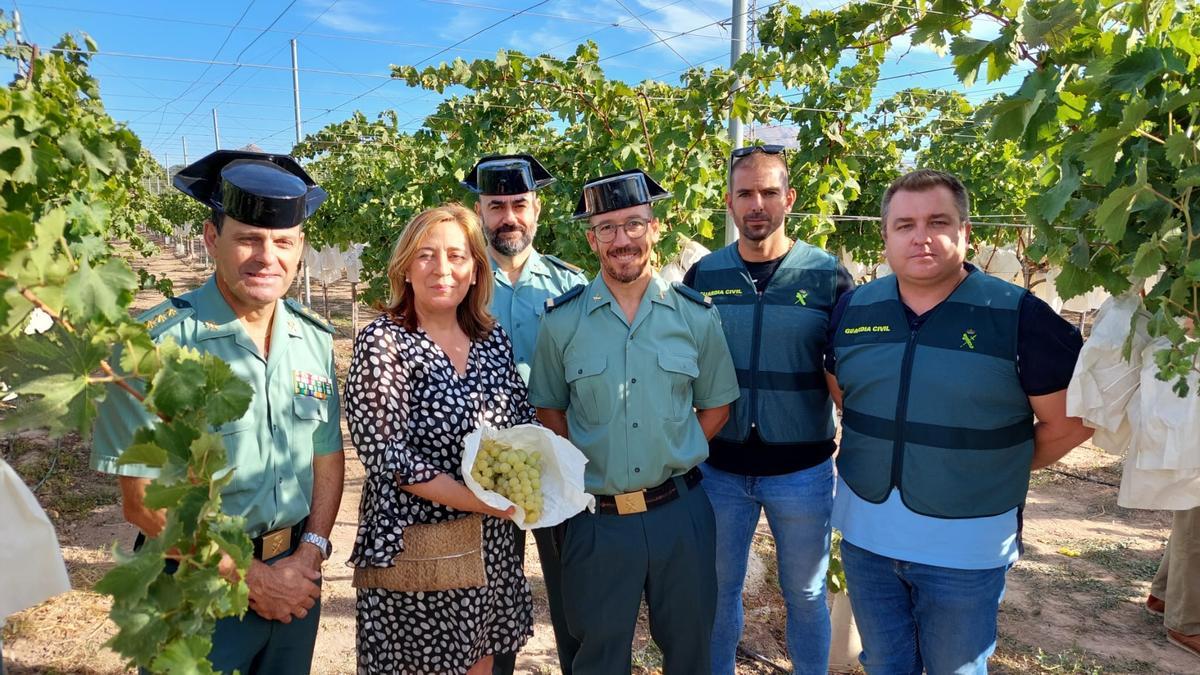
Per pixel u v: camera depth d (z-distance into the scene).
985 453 2.06
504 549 2.23
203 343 1.86
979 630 2.11
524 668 3.24
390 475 2.02
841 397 2.55
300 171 2.07
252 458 1.88
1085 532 4.79
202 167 1.94
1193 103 1.50
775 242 2.80
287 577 1.90
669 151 5.02
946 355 2.08
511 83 5.18
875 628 2.27
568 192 5.71
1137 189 1.48
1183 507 1.73
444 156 6.37
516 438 2.14
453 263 2.13
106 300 1.00
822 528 2.71
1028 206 1.84
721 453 2.76
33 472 5.36
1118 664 3.31
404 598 2.07
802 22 3.84
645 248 2.32
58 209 0.98
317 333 2.15
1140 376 1.73
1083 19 1.73
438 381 2.11
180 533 1.05
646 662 3.26
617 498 2.30
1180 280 1.50
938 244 2.03
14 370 0.99
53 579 1.42
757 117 5.88
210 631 1.11
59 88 3.22
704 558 2.37
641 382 2.30
